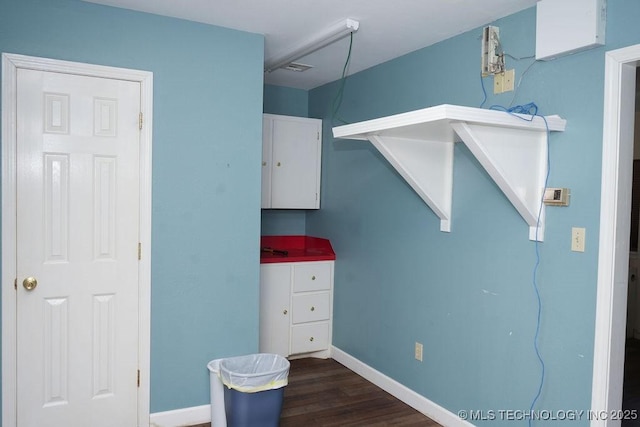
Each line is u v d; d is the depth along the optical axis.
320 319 4.01
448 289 2.86
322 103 4.21
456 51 2.81
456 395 2.80
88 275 2.56
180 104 2.72
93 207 2.56
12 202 2.37
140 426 2.70
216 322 2.86
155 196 2.67
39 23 2.39
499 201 2.53
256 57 2.92
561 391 2.21
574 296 2.16
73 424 2.56
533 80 2.35
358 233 3.72
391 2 2.40
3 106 2.33
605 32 2.04
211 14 2.63
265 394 2.48
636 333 4.53
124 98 2.60
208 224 2.82
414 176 2.71
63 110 2.47
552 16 2.21
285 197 4.06
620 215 2.02
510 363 2.47
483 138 2.11
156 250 2.69
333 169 4.05
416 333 3.11
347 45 3.05
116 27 2.55
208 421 2.85
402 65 3.24
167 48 2.67
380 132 2.44
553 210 2.25
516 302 2.44
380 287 3.46
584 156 2.12
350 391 3.36
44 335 2.48
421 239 3.07
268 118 3.95
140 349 2.68
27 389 2.46
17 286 2.41
